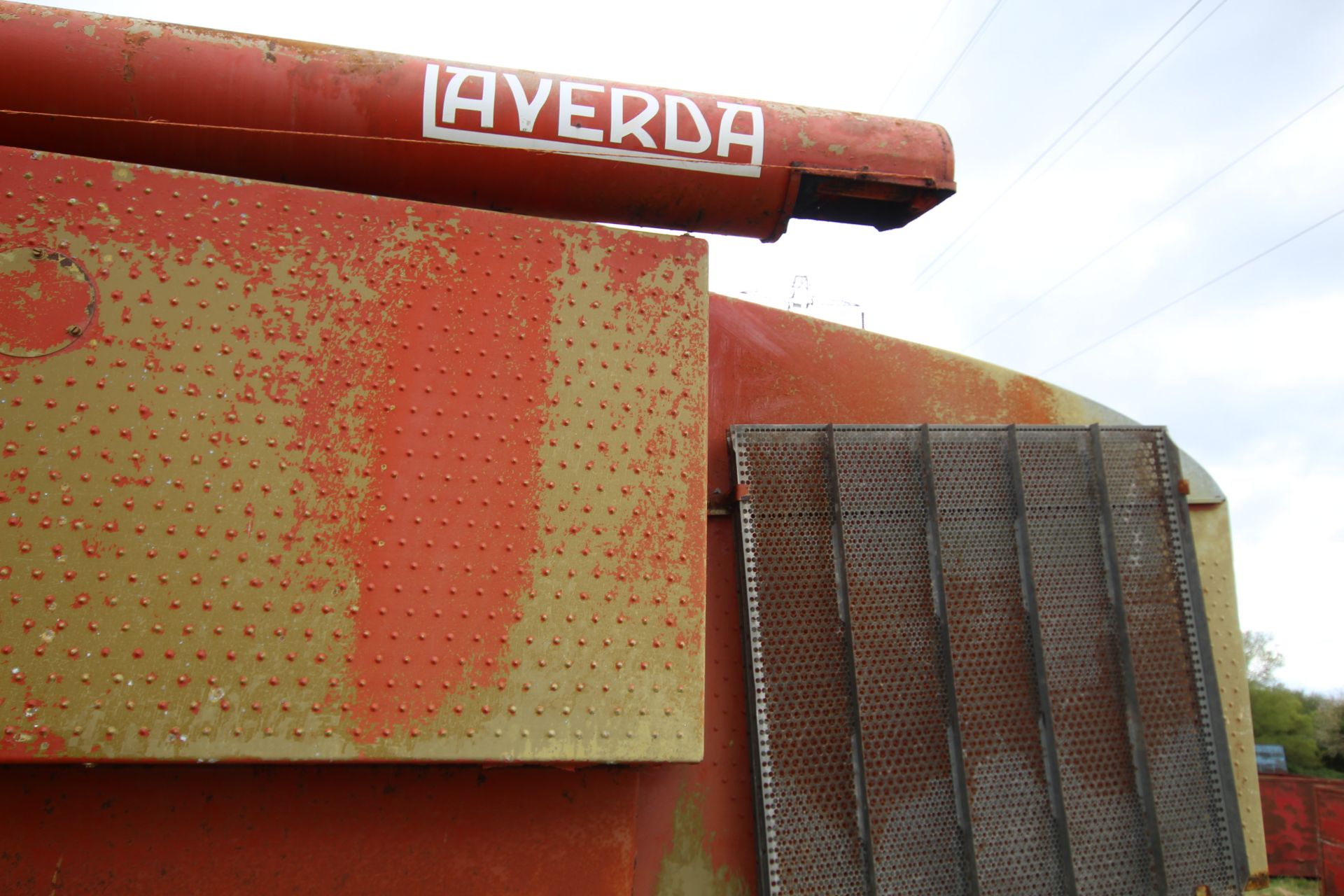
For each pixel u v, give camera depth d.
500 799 2.59
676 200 3.21
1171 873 3.21
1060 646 3.38
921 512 3.45
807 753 3.13
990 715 3.27
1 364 2.20
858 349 3.86
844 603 3.28
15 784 2.31
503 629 2.39
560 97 3.03
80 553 2.14
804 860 3.02
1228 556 3.77
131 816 2.35
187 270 2.40
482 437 2.52
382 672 2.27
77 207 2.36
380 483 2.40
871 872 3.02
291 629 2.24
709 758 3.18
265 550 2.27
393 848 2.48
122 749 2.06
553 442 2.58
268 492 2.31
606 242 2.79
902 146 3.26
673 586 2.57
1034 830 3.18
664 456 2.67
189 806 2.39
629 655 2.47
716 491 3.42
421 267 2.60
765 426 3.45
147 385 2.29
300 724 2.18
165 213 2.42
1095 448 3.60
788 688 3.18
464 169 3.03
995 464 3.55
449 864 2.50
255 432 2.34
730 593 3.35
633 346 2.73
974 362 3.98
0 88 2.72
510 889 2.53
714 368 3.66
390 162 2.99
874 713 3.20
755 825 3.08
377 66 2.93
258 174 3.01
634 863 3.00
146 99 2.80
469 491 2.47
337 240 2.54
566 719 2.37
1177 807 3.28
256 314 2.42
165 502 2.23
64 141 2.83
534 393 2.60
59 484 2.17
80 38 2.74
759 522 3.34
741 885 3.08
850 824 3.09
